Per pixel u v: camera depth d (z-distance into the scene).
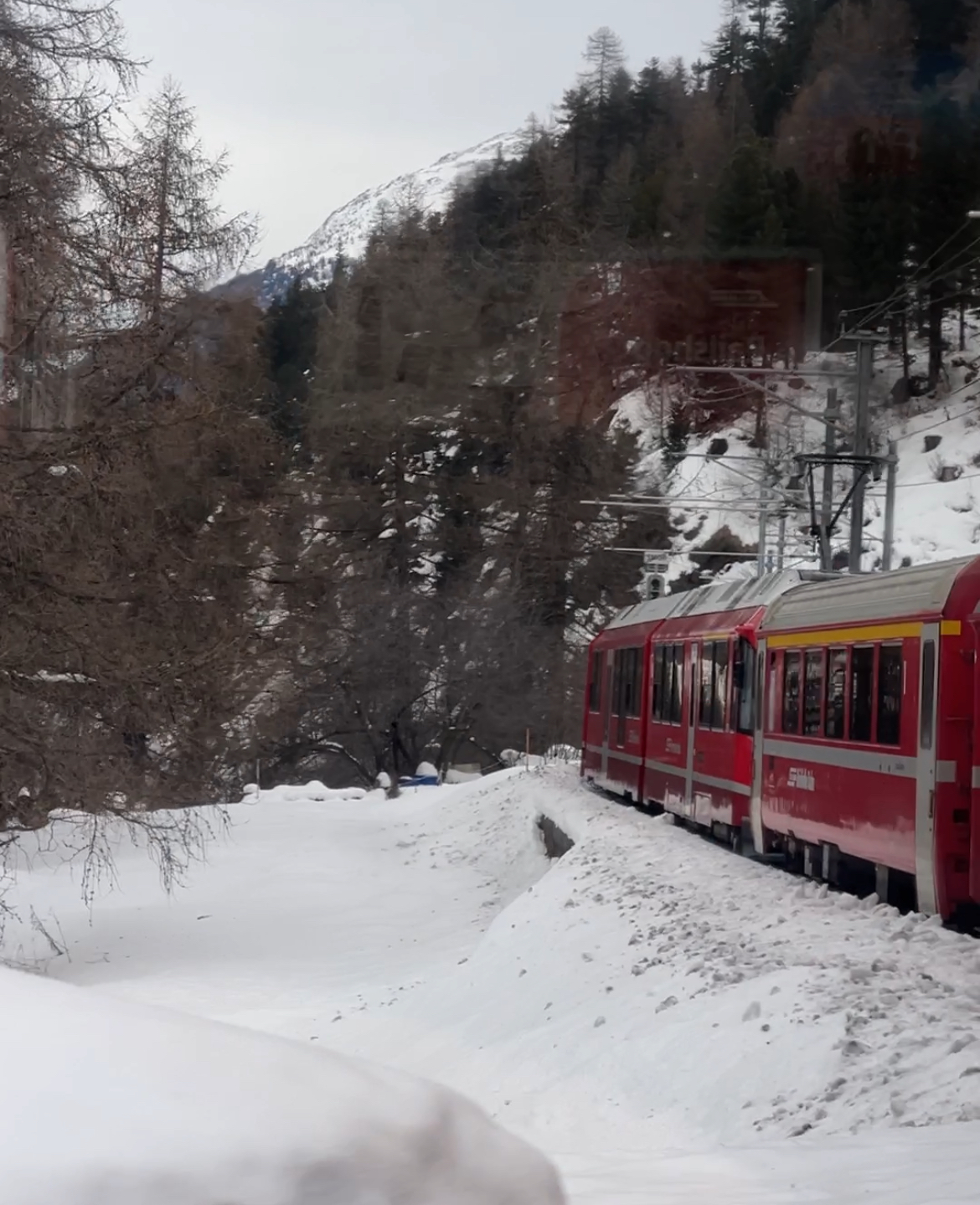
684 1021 10.71
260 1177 2.08
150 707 20.08
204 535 25.59
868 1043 8.88
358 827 37.06
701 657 21.53
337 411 54.09
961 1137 6.89
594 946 14.67
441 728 53.50
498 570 55.25
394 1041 14.68
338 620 49.16
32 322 19.39
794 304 46.44
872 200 48.22
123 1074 2.21
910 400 62.09
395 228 58.91
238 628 24.42
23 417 19.69
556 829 26.56
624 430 54.38
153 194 21.73
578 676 54.62
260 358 28.34
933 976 10.45
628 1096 10.00
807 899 14.75
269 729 34.78
